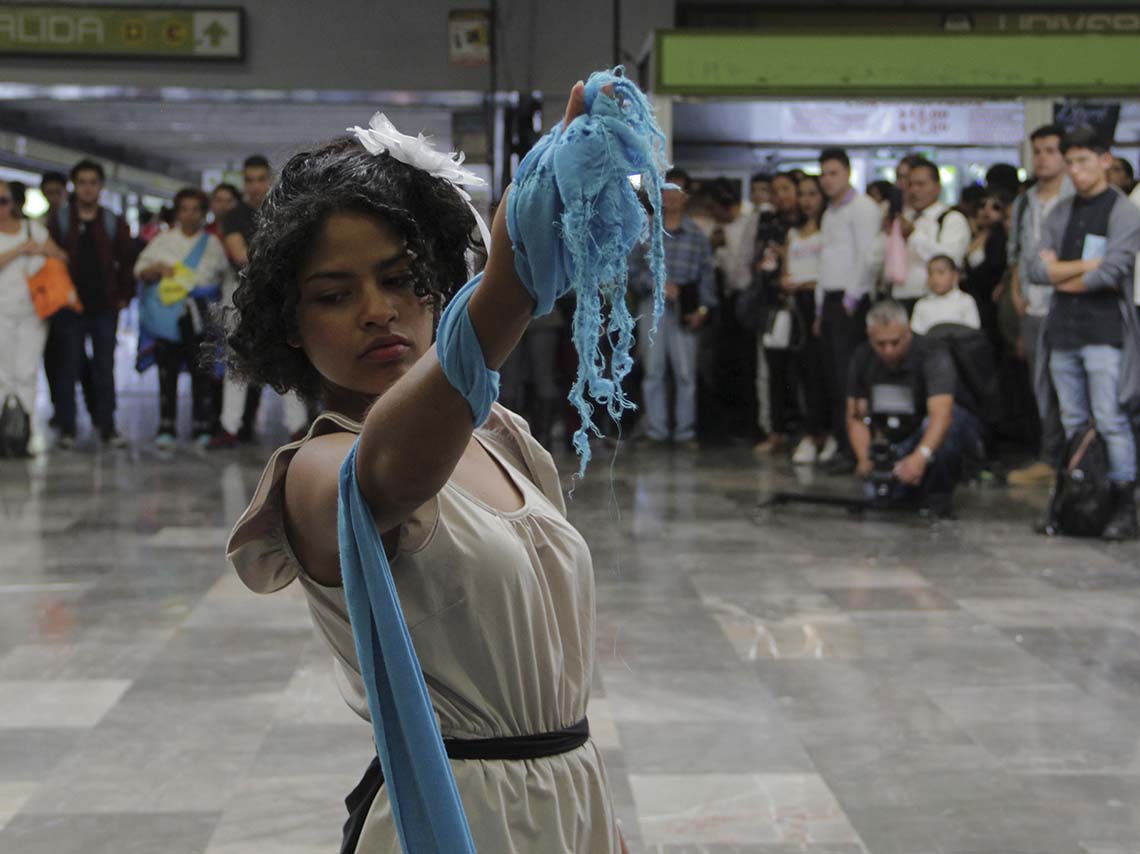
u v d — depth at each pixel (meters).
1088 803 3.34
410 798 1.17
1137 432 6.69
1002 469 9.18
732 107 12.99
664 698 4.11
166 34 12.17
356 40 12.29
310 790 3.38
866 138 13.00
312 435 1.29
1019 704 4.08
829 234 8.88
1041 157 7.80
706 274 10.07
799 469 9.09
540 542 1.36
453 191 1.34
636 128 1.02
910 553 6.25
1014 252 8.31
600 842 1.38
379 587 1.14
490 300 1.05
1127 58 9.19
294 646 4.65
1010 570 5.89
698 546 6.37
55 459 9.40
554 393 9.80
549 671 1.34
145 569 5.82
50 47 12.08
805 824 3.21
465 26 12.27
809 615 5.09
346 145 1.34
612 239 1.02
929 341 7.09
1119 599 5.37
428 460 1.09
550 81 12.32
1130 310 6.46
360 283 1.27
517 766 1.31
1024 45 9.24
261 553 1.30
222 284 10.12
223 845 3.07
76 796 3.34
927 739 3.78
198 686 4.21
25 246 9.41
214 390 10.26
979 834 3.16
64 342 9.92
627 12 12.32
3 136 15.27
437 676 1.27
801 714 3.98
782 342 9.66
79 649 4.61
